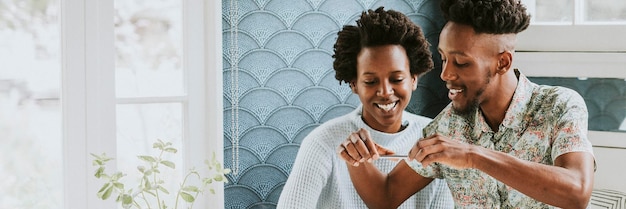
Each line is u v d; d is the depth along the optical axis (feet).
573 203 5.03
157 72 7.76
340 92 8.46
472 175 5.92
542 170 4.99
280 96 8.20
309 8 8.26
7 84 7.00
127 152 7.59
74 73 7.19
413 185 6.34
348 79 6.80
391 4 8.59
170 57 7.84
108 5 7.33
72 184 7.25
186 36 7.86
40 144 7.18
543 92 5.67
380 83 6.51
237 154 8.06
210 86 7.95
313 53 8.31
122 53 7.53
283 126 8.24
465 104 5.70
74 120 7.22
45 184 7.23
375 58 6.47
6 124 7.02
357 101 8.55
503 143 5.79
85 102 7.25
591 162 5.22
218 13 7.89
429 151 5.01
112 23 7.36
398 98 6.59
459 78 5.61
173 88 7.86
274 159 8.23
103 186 6.66
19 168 7.11
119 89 7.52
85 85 7.25
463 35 5.48
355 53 6.64
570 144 5.27
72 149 7.23
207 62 7.94
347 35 6.63
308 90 8.32
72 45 7.17
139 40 7.64
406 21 6.47
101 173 6.26
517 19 5.43
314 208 6.74
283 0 8.14
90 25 7.24
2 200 7.05
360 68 6.57
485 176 5.83
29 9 7.07
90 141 7.29
